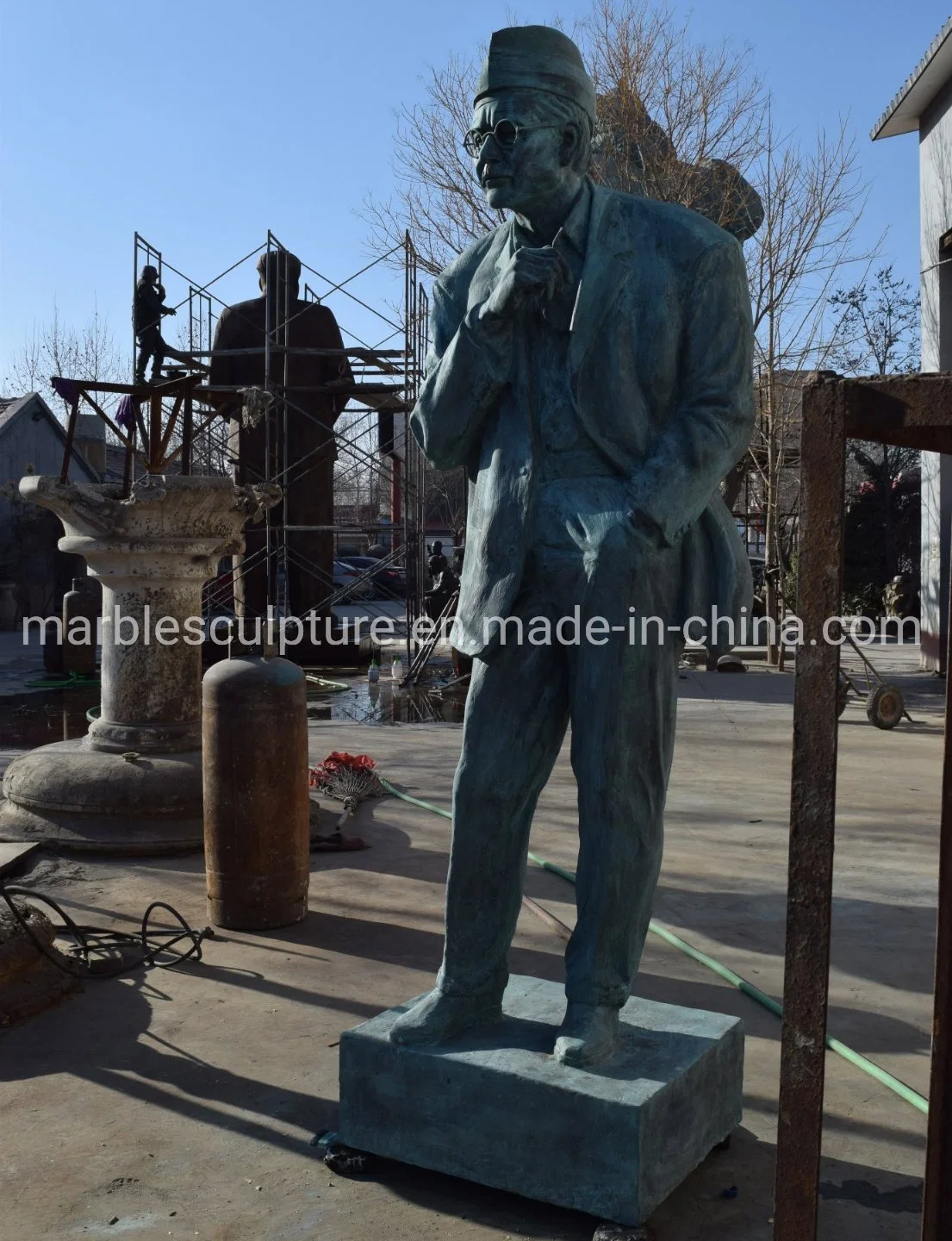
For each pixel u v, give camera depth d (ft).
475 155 10.38
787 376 64.34
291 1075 12.41
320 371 59.31
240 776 17.06
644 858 10.20
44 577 96.99
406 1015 10.54
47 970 14.89
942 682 52.44
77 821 21.58
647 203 10.41
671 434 9.93
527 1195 9.64
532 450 10.28
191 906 18.58
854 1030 13.76
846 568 94.99
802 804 6.89
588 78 10.27
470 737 10.59
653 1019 11.00
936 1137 6.66
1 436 93.61
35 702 48.29
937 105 54.19
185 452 23.00
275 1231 9.50
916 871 20.99
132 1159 10.66
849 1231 9.55
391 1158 10.39
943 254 54.85
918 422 6.48
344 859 21.40
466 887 10.55
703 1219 9.68
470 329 10.29
